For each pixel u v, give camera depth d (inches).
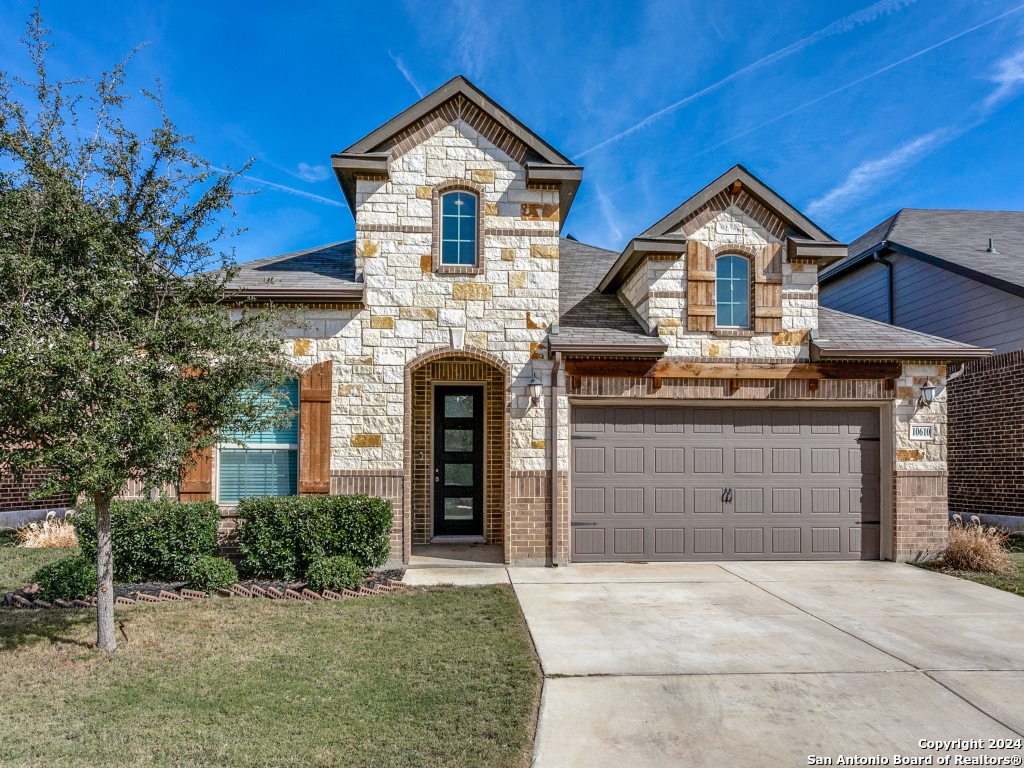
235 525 352.2
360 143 368.5
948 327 526.3
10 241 198.7
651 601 289.0
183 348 217.8
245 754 148.0
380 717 168.1
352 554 325.4
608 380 375.6
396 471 363.6
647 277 387.9
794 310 390.0
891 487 386.6
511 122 378.3
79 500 300.5
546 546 368.8
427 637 233.1
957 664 211.3
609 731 163.8
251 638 230.2
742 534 385.1
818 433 392.2
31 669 199.2
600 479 379.6
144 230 218.1
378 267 371.9
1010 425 467.5
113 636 218.5
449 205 383.9
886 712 175.5
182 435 214.5
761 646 227.8
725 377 379.9
